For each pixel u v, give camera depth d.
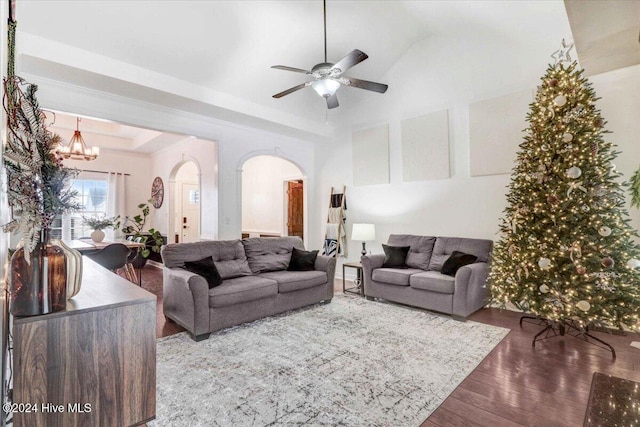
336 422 1.90
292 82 4.94
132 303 1.50
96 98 3.95
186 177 8.19
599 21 2.39
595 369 2.52
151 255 7.75
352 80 3.37
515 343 3.03
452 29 4.62
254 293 3.49
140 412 1.52
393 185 5.46
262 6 3.65
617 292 2.74
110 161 7.55
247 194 9.02
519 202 3.34
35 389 1.26
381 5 4.06
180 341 3.09
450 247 4.37
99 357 1.41
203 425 1.86
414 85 5.18
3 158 1.14
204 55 3.96
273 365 2.59
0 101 1.12
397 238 4.98
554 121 3.09
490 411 2.00
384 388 2.26
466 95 4.61
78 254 1.56
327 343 3.03
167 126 4.59
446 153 4.77
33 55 3.05
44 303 1.30
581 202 2.89
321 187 6.71
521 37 4.11
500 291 3.38
